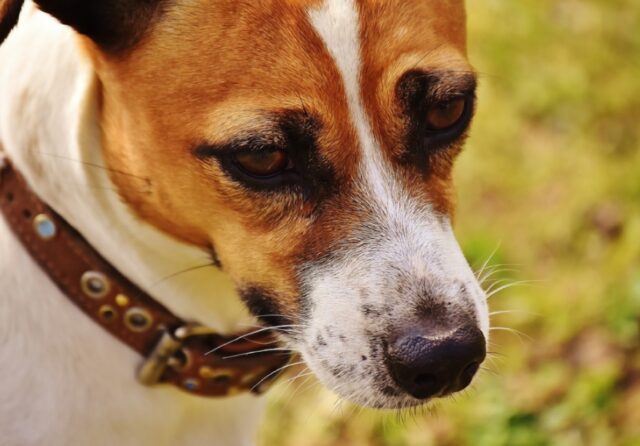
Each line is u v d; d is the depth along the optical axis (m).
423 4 3.52
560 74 8.09
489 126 7.76
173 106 3.42
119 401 3.72
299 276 3.59
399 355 3.41
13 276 3.61
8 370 3.59
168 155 3.49
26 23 3.64
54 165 3.51
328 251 3.54
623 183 7.23
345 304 3.51
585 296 6.59
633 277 6.59
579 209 7.12
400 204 3.54
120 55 3.46
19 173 3.61
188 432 4.02
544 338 6.43
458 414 6.08
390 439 6.05
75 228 3.57
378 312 3.47
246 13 3.38
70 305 3.61
